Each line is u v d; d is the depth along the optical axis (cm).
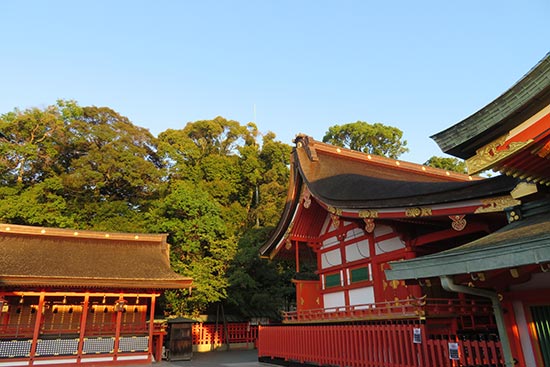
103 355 2070
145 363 2119
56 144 3906
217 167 4700
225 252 2938
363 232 1590
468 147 678
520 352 688
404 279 707
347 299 1648
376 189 1264
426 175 2216
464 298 1321
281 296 3278
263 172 5006
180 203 2980
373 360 1145
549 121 582
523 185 743
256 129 6025
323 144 1925
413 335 1003
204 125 5438
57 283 1973
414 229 1334
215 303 3156
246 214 4338
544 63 549
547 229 568
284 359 1644
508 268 604
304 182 1681
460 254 605
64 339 2028
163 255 2648
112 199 4003
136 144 4306
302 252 2091
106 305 2428
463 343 859
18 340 1934
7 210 3052
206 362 2064
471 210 923
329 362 1337
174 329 2258
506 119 612
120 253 2495
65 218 3284
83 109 4225
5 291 1941
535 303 687
